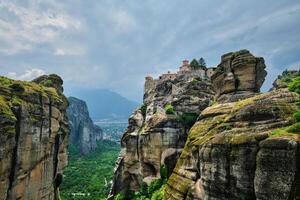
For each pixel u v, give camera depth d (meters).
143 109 89.06
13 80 51.44
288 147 26.02
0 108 41.69
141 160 76.62
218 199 32.62
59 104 59.28
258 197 27.75
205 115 42.59
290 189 25.47
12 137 42.25
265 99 34.19
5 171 41.84
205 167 34.78
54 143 58.66
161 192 62.34
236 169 30.41
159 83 92.81
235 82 45.44
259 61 45.34
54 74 70.00
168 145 71.06
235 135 32.03
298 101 31.72
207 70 94.88
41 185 52.38
